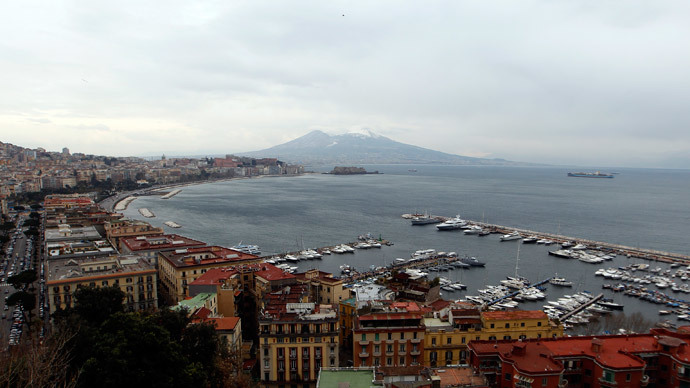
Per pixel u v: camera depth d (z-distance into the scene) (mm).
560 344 84562
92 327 95688
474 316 107812
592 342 80625
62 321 106750
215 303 137375
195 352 93375
